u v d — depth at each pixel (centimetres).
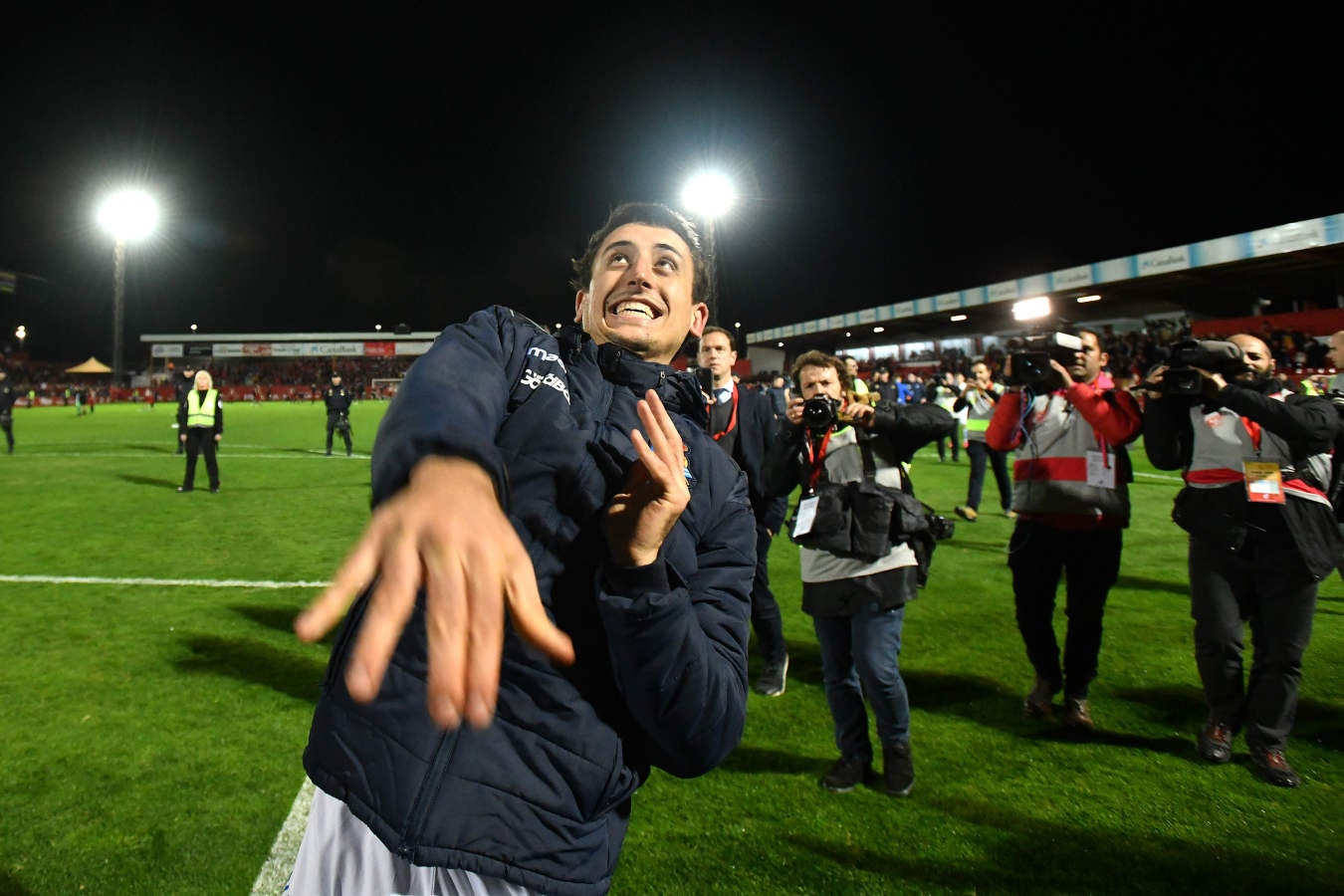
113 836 249
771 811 275
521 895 93
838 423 301
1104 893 233
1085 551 341
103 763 295
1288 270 2088
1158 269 2109
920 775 301
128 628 453
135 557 644
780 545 736
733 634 108
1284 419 281
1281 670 296
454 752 91
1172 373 300
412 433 69
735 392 407
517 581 56
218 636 440
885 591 278
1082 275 2339
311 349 6350
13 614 478
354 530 764
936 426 298
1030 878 239
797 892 232
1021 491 355
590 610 95
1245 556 303
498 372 98
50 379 5625
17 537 718
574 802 96
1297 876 240
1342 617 493
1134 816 272
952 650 440
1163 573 605
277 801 271
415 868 94
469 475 62
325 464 1314
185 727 326
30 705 346
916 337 3538
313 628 52
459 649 52
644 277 128
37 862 236
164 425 2328
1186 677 399
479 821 91
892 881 237
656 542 88
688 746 97
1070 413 346
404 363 6412
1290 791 289
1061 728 343
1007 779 299
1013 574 362
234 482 1092
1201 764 310
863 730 295
